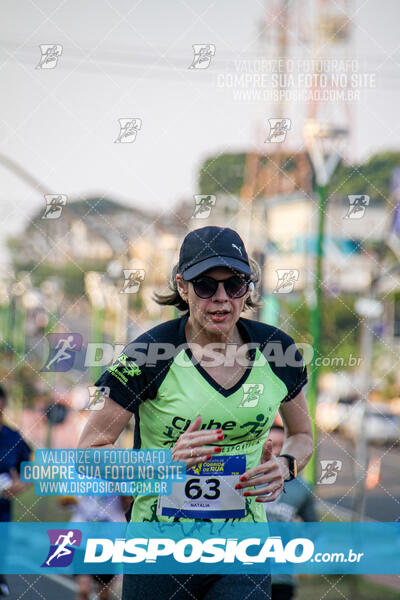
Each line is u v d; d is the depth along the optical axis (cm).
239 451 314
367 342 1165
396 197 1272
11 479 535
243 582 314
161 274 1268
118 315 1397
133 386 304
